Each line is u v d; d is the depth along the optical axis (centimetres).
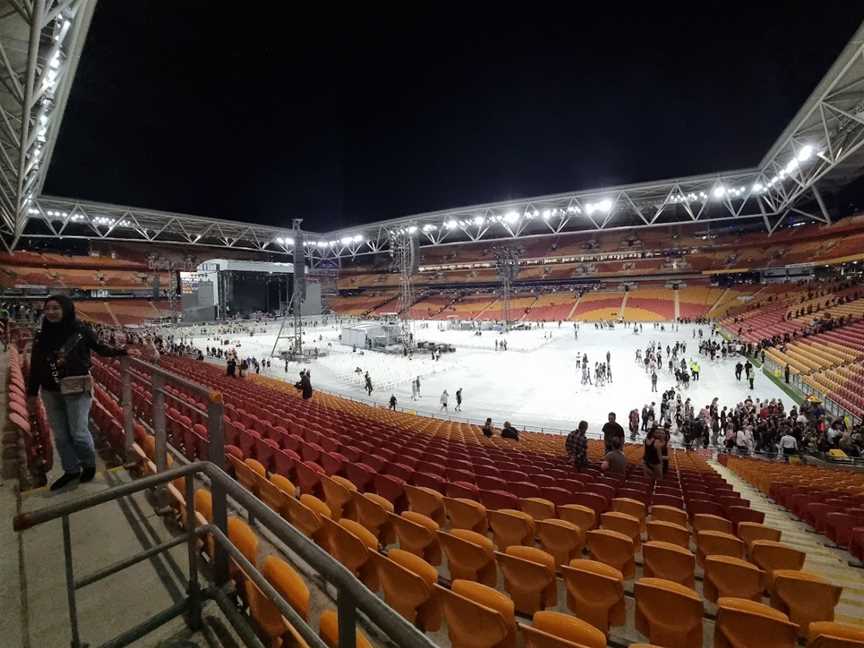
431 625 338
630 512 671
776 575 413
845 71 2286
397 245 4666
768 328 3819
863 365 2181
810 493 878
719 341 4112
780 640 317
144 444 490
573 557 503
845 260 4497
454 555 433
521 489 729
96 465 490
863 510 741
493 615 288
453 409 2417
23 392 664
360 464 743
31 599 273
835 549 670
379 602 140
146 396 738
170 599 280
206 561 318
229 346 4706
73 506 204
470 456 1025
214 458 312
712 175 4431
